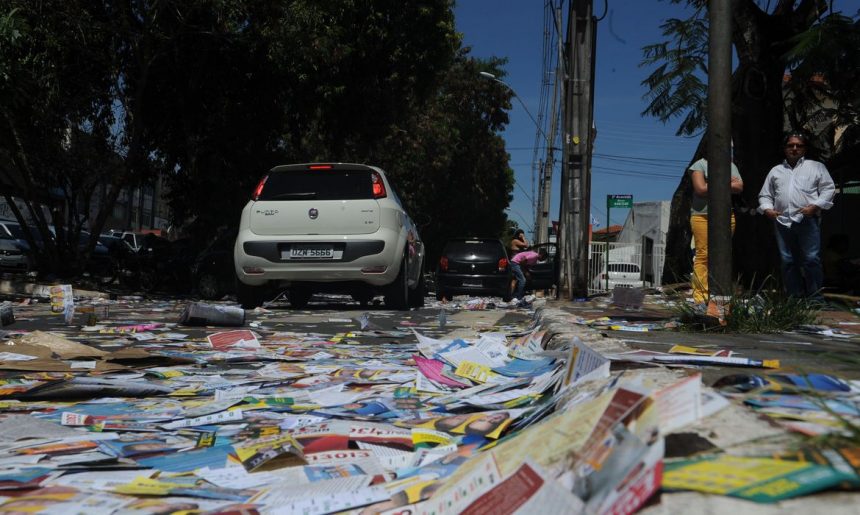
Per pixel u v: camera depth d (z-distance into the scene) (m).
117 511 1.56
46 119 13.22
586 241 11.83
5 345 4.35
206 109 15.02
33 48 12.42
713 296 5.46
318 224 9.05
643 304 7.80
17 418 2.50
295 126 16.38
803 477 1.14
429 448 2.02
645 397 1.19
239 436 2.32
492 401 2.64
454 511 1.29
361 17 16.62
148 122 15.23
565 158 11.85
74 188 14.77
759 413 1.52
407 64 18.12
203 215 15.49
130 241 26.03
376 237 9.03
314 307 11.09
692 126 9.59
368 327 6.51
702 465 1.23
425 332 6.36
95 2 13.40
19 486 1.74
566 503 1.13
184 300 12.57
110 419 2.62
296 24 13.78
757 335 5.09
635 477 1.09
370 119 17.78
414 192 32.31
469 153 38.16
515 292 16.89
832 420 1.50
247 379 3.59
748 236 12.45
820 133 13.55
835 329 5.40
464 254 16.45
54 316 7.79
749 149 12.38
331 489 1.66
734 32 12.38
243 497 1.67
